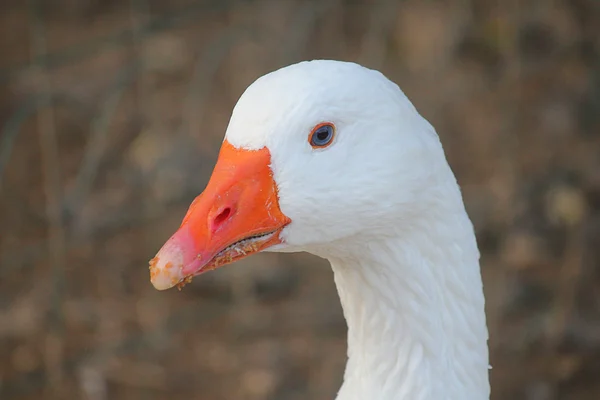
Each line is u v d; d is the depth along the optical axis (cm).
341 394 585
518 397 1009
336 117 488
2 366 1070
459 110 1312
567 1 1365
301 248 516
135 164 1306
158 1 1548
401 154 498
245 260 1167
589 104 1293
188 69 1448
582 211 1165
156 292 1165
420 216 516
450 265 532
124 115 1391
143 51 1475
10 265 1175
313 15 1207
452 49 1374
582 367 1024
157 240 1214
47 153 1249
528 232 1153
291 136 488
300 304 1132
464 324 545
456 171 1241
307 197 493
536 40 1348
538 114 1287
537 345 1045
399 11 1419
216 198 492
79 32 1545
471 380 555
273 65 1377
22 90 1424
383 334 552
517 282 1108
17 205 1270
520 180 1188
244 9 1425
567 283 1072
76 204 1248
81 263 1198
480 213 1170
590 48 1339
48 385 1053
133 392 1048
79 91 1434
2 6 1606
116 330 1112
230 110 1362
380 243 520
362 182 495
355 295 555
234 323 1118
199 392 1044
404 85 1337
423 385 548
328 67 493
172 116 1372
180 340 1105
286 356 1073
